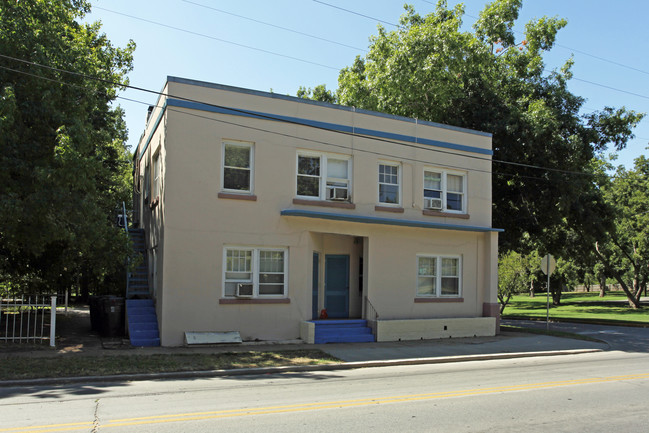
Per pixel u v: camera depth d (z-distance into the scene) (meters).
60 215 12.68
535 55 25.50
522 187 23.73
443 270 18.64
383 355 13.67
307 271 16.00
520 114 22.19
